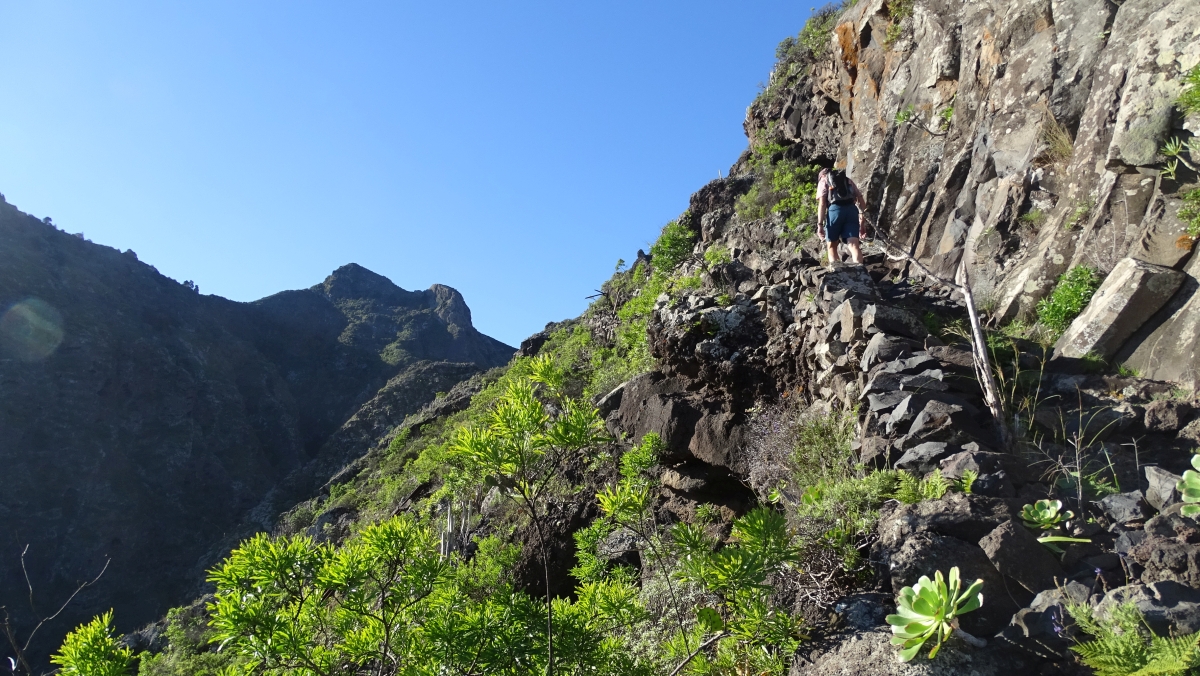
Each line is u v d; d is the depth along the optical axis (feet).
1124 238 16.89
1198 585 8.05
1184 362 13.53
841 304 18.06
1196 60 17.03
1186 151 16.12
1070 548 9.40
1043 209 21.34
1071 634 8.05
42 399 245.65
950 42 29.66
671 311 26.23
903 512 10.55
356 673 10.25
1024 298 18.67
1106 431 12.25
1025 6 25.43
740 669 10.97
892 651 8.71
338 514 105.81
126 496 234.58
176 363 315.17
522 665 10.08
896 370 14.67
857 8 39.55
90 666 8.83
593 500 26.96
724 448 21.44
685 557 10.81
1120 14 20.85
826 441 15.58
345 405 380.58
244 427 312.09
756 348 22.81
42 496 216.33
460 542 36.06
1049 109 22.44
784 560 9.75
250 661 9.30
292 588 9.48
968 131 27.14
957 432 12.17
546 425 10.12
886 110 33.99
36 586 190.80
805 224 34.96
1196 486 9.23
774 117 57.26
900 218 28.43
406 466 95.14
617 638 14.35
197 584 212.23
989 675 8.02
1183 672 6.63
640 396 25.72
